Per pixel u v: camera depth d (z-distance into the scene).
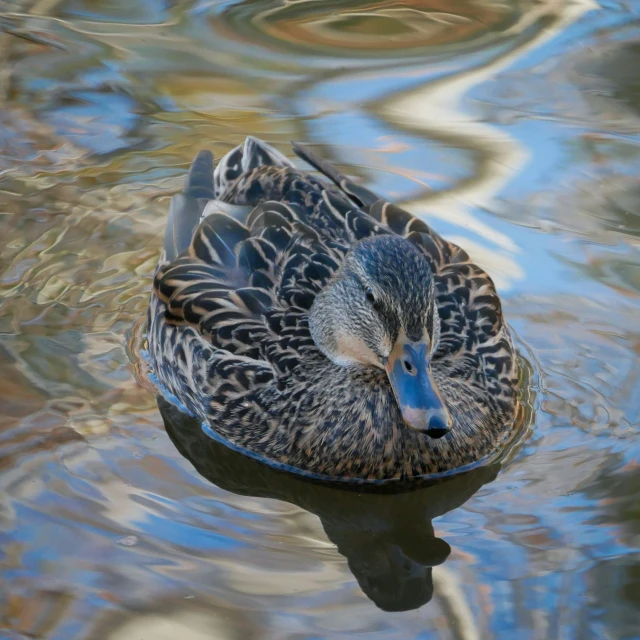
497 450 10.38
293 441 10.37
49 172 14.41
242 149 13.38
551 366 11.22
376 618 8.23
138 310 12.38
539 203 13.57
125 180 14.38
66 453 10.06
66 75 16.08
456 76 16.17
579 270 12.51
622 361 11.23
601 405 10.72
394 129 14.98
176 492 9.68
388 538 9.40
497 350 10.75
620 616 8.15
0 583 8.45
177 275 11.30
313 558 8.95
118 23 17.44
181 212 12.20
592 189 13.77
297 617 8.21
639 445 10.13
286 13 17.75
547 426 10.52
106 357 11.53
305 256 10.88
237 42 16.94
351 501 10.04
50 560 8.70
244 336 10.70
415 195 13.75
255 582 8.59
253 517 9.52
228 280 11.05
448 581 8.65
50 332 11.92
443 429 8.80
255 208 11.50
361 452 10.15
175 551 8.88
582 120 15.09
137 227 13.66
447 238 12.98
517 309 11.97
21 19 17.48
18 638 7.93
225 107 15.52
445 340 10.52
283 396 10.47
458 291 10.88
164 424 10.75
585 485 9.66
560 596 8.38
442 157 14.46
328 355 10.41
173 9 17.84
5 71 16.09
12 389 10.92
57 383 11.07
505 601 8.38
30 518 9.16
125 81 15.97
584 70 16.17
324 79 16.11
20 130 15.12
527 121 15.09
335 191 12.27
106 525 9.13
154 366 11.64
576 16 17.69
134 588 8.44
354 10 17.91
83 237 13.49
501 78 16.05
